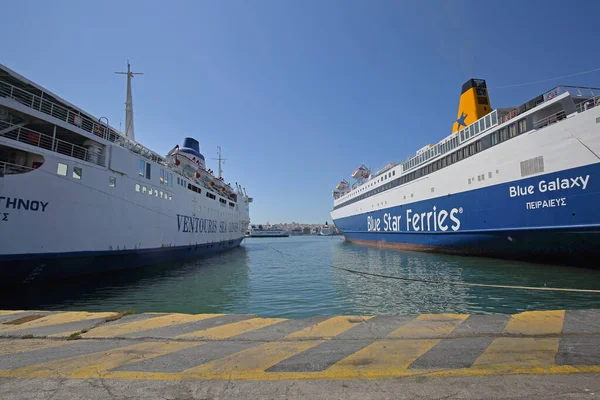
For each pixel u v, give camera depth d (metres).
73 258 15.02
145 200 20.52
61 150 15.70
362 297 12.92
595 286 13.25
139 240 19.77
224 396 2.80
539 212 17.48
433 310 10.64
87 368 3.39
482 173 21.30
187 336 4.41
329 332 4.47
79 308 11.49
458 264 20.72
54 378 3.17
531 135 17.89
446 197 24.97
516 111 19.69
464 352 3.67
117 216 17.78
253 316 5.43
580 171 15.55
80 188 15.34
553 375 3.08
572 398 2.66
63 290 14.39
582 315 5.00
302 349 3.87
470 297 12.22
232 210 45.53
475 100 24.77
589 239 15.66
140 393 2.87
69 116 16.08
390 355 3.63
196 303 12.25
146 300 12.76
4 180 12.36
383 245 37.50
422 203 28.22
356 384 2.98
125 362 3.54
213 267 24.25
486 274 16.70
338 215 57.41
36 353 3.84
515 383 2.93
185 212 26.97
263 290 14.86
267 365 3.42
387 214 35.31
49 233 13.82
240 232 50.91
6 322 5.25
